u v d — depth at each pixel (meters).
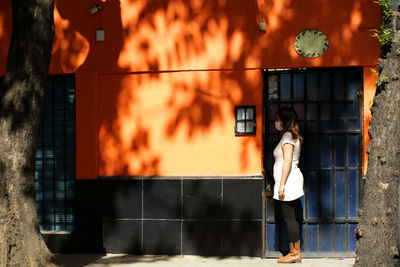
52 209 7.32
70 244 7.12
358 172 6.78
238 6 6.77
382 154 4.50
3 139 5.48
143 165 7.02
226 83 6.82
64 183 7.29
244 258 6.75
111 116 7.09
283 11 6.70
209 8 6.83
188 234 6.88
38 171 7.35
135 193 6.98
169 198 6.91
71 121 7.27
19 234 5.45
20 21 5.51
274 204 6.88
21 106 5.49
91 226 7.07
